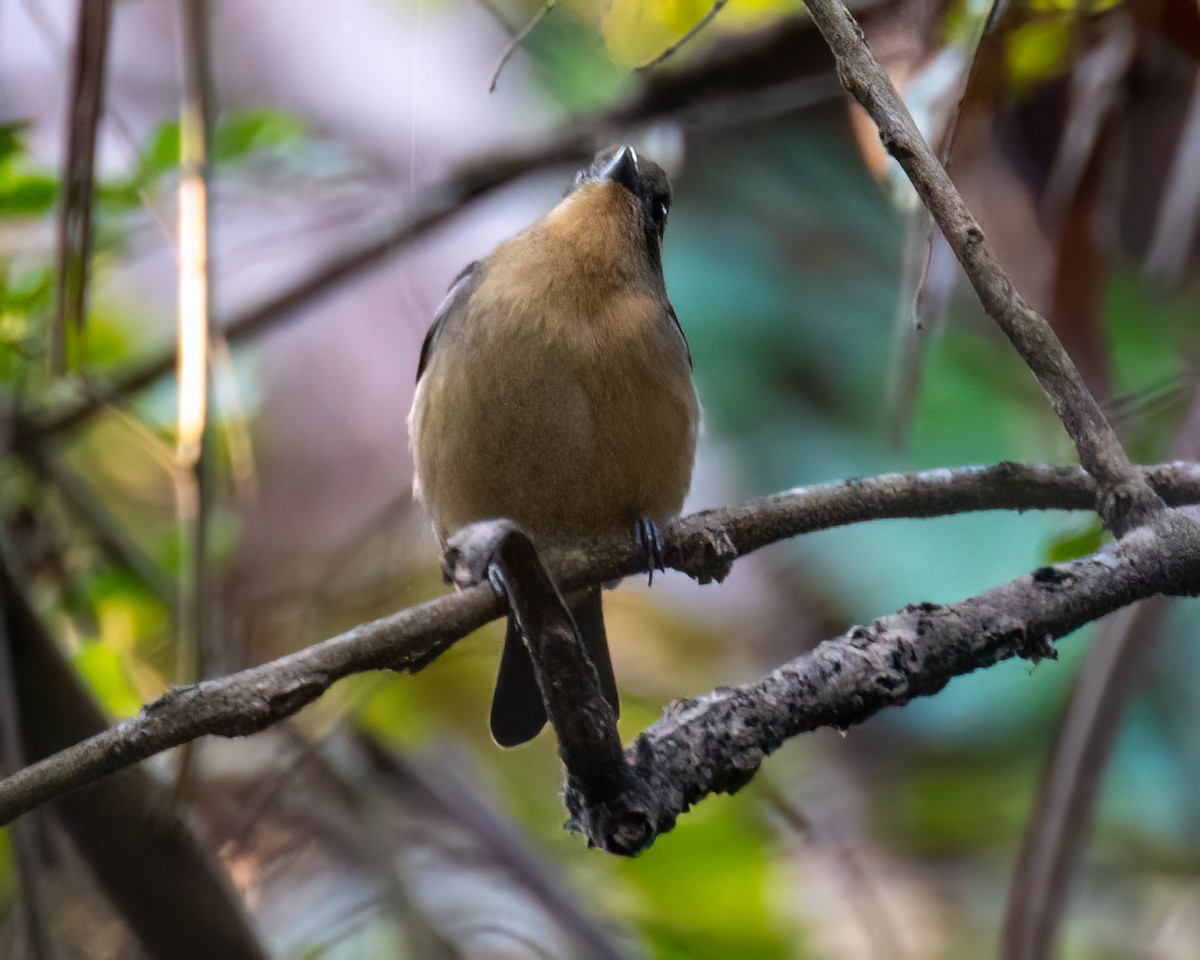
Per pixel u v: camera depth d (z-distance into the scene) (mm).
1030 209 8016
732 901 9469
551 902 9070
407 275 9992
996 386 10508
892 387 7273
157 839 7043
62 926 8242
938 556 11016
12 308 8391
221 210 10641
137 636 9508
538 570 4496
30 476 9195
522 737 7984
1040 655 4922
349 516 12648
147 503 11219
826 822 10820
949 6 7062
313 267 10172
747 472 11961
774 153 12320
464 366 7539
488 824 9398
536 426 7531
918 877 11055
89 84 7000
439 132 12055
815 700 4844
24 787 4578
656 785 4684
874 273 12289
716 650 12094
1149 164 8180
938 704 11312
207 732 4703
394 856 8758
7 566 7223
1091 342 7547
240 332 10062
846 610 11414
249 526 12188
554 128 10375
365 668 4980
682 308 12227
